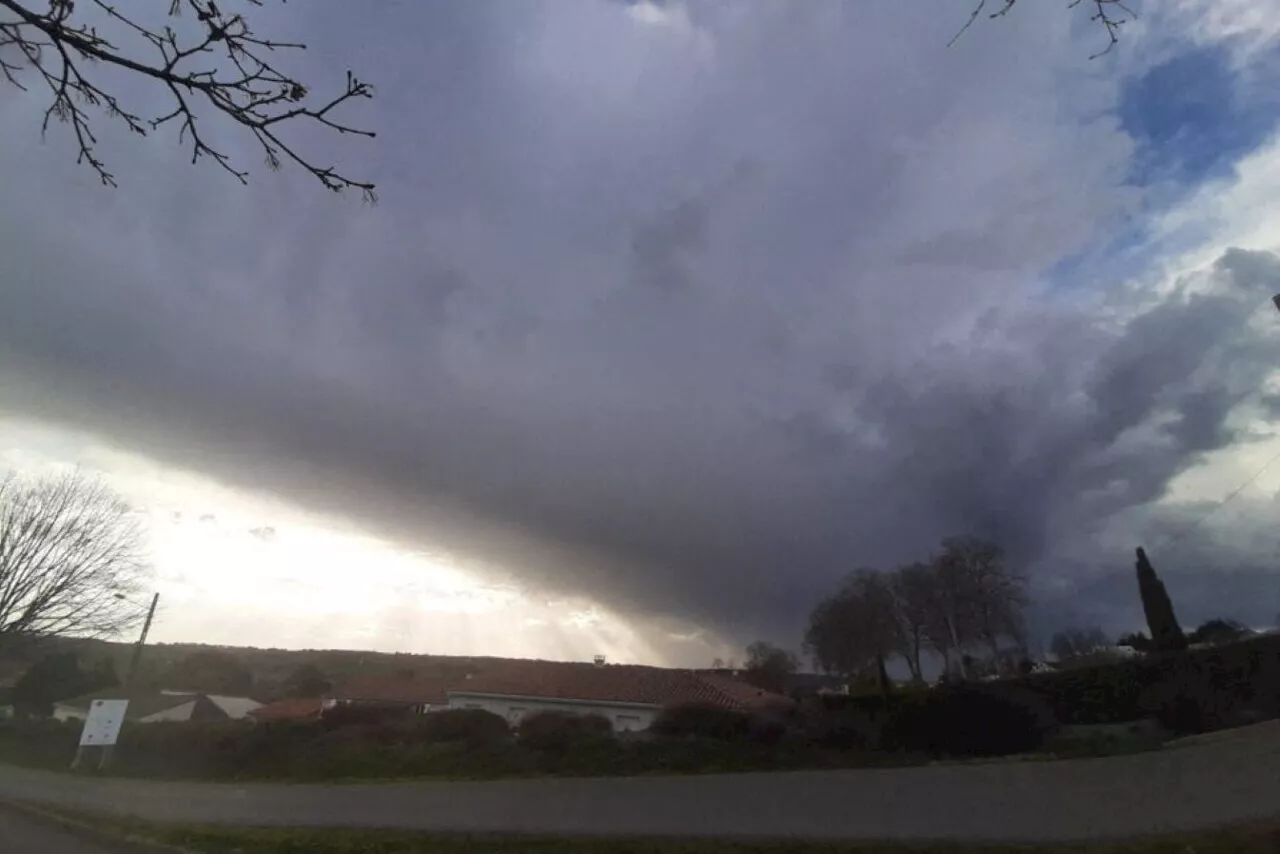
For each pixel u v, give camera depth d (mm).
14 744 33719
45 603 32062
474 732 25500
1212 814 11297
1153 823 11086
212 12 2564
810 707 27109
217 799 17781
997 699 21797
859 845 10719
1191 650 26016
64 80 2686
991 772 16359
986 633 39000
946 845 10508
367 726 26547
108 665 53969
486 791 17359
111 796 19234
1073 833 10875
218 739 26516
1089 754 18188
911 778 16312
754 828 12320
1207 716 22578
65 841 12969
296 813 15148
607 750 21719
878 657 37594
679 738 22828
